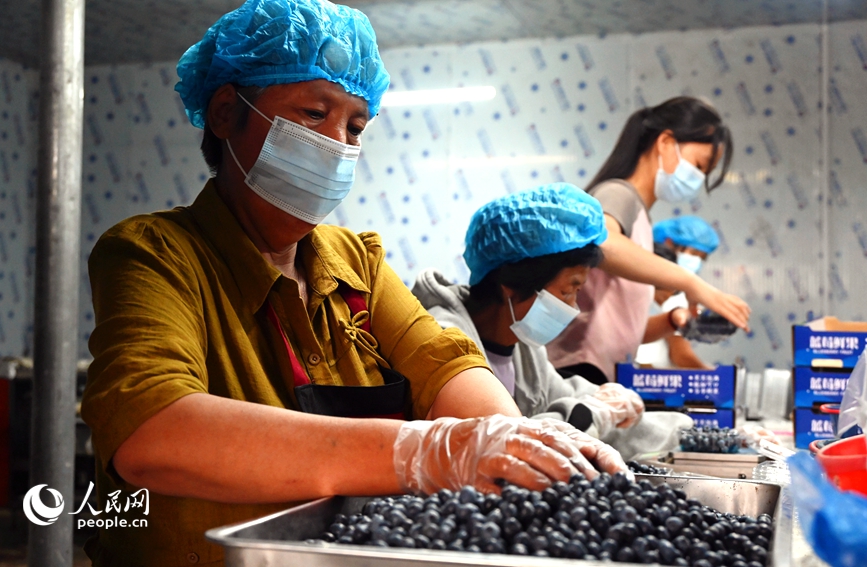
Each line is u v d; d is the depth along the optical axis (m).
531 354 2.68
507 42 5.93
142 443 0.92
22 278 6.72
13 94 6.63
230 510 1.07
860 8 5.17
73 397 1.18
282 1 1.30
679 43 5.61
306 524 0.86
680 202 5.54
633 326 4.73
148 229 1.15
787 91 5.45
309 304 1.29
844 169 5.38
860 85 5.37
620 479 0.86
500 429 0.92
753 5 5.19
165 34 5.87
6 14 5.53
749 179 5.46
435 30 5.78
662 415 2.57
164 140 6.48
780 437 2.76
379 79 1.40
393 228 6.07
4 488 4.43
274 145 1.29
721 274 5.48
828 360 2.38
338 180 1.32
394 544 0.73
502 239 2.35
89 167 6.59
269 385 1.17
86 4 5.29
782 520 0.80
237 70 1.31
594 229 2.39
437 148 6.00
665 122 5.44
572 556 0.71
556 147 5.80
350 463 0.93
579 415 2.26
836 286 5.37
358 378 1.28
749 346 5.39
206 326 1.15
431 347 1.33
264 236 1.34
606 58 5.74
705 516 0.85
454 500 0.81
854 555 0.54
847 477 0.86
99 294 1.08
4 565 3.82
